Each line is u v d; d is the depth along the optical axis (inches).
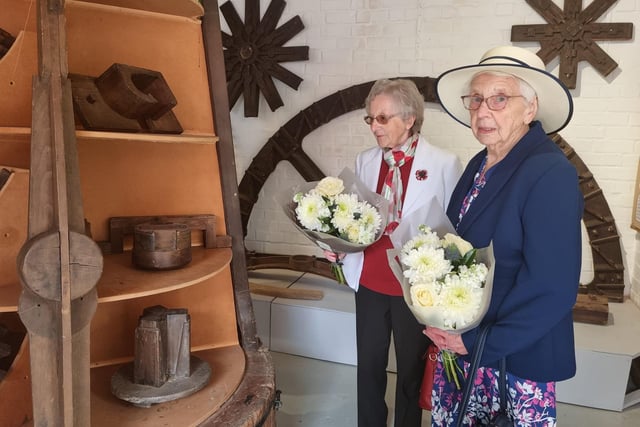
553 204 49.5
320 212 71.3
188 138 55.4
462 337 54.1
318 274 134.2
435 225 61.5
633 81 119.3
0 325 59.3
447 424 62.4
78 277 41.4
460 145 130.4
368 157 87.0
